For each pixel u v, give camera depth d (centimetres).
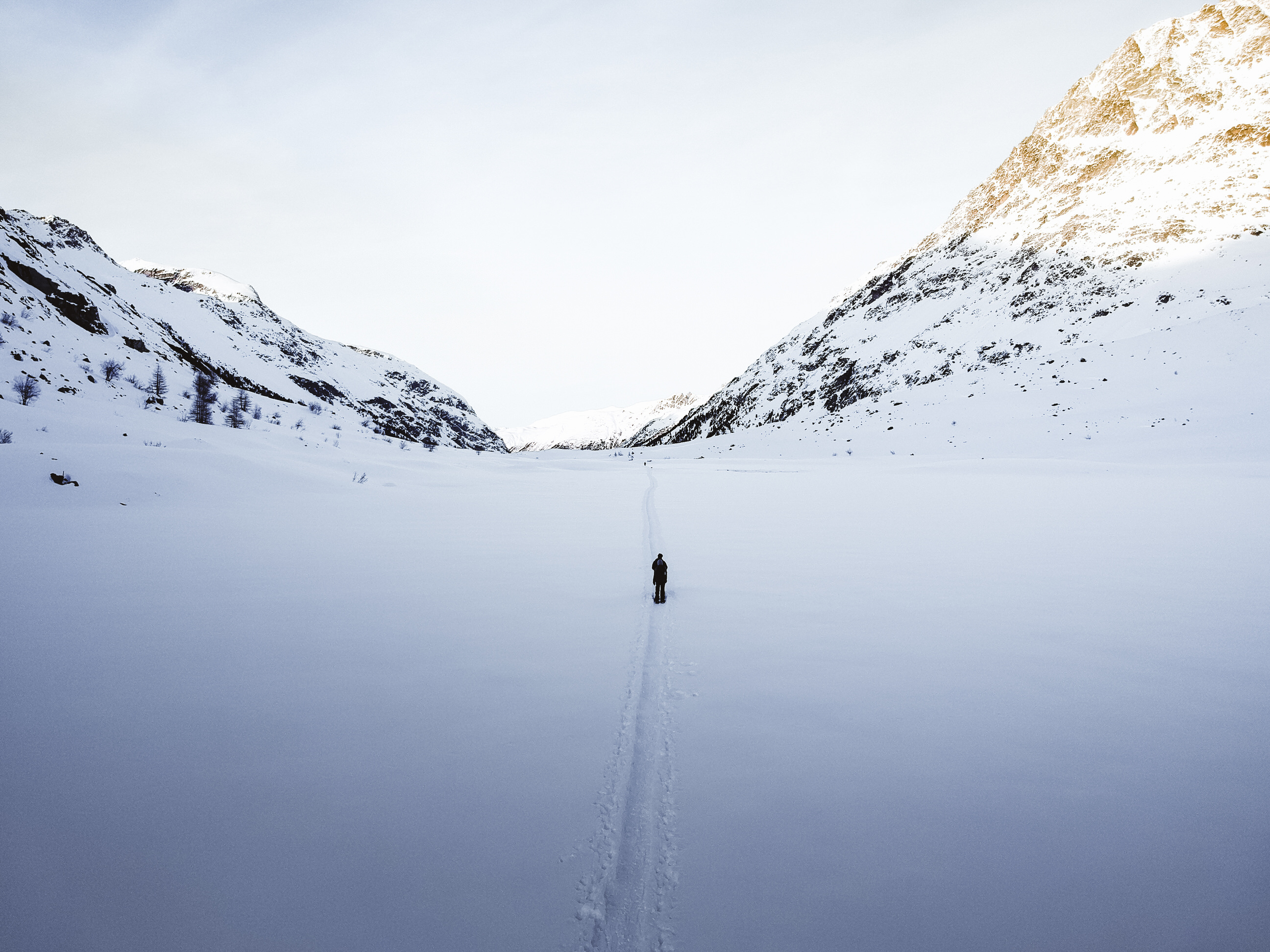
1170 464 4016
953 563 1586
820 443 8088
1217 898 457
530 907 466
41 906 450
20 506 2072
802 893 477
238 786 597
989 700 785
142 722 716
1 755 634
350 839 529
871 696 801
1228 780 599
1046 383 6788
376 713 755
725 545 1894
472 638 1030
